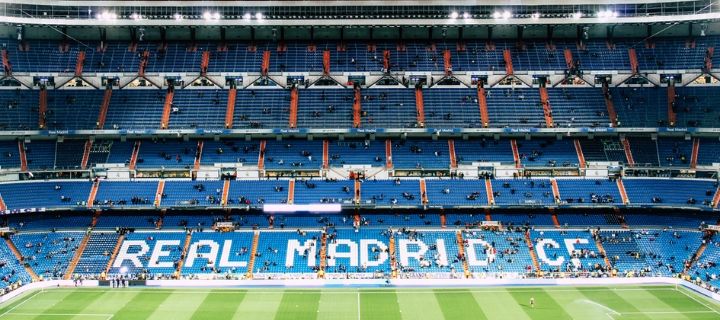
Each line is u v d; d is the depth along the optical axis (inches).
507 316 2783.0
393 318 2760.8
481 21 4306.1
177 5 4222.4
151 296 3134.8
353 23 4328.3
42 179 3937.0
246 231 3757.4
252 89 4372.5
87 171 3983.8
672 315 2800.2
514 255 3572.8
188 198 3863.2
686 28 4402.1
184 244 3646.7
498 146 4200.3
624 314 2817.4
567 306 2938.0
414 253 3582.7
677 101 4188.0
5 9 4111.7
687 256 3521.2
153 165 4023.1
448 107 4256.9
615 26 4471.0
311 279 3373.5
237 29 4512.8
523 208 3895.2
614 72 4343.0
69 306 2947.8
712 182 3878.0
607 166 4025.6
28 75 4224.9
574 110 4207.7
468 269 3469.5
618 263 3506.4
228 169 4042.8
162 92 4318.4
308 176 4045.3
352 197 3875.5
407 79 4389.8
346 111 4229.8
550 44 4527.6
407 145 4217.5
